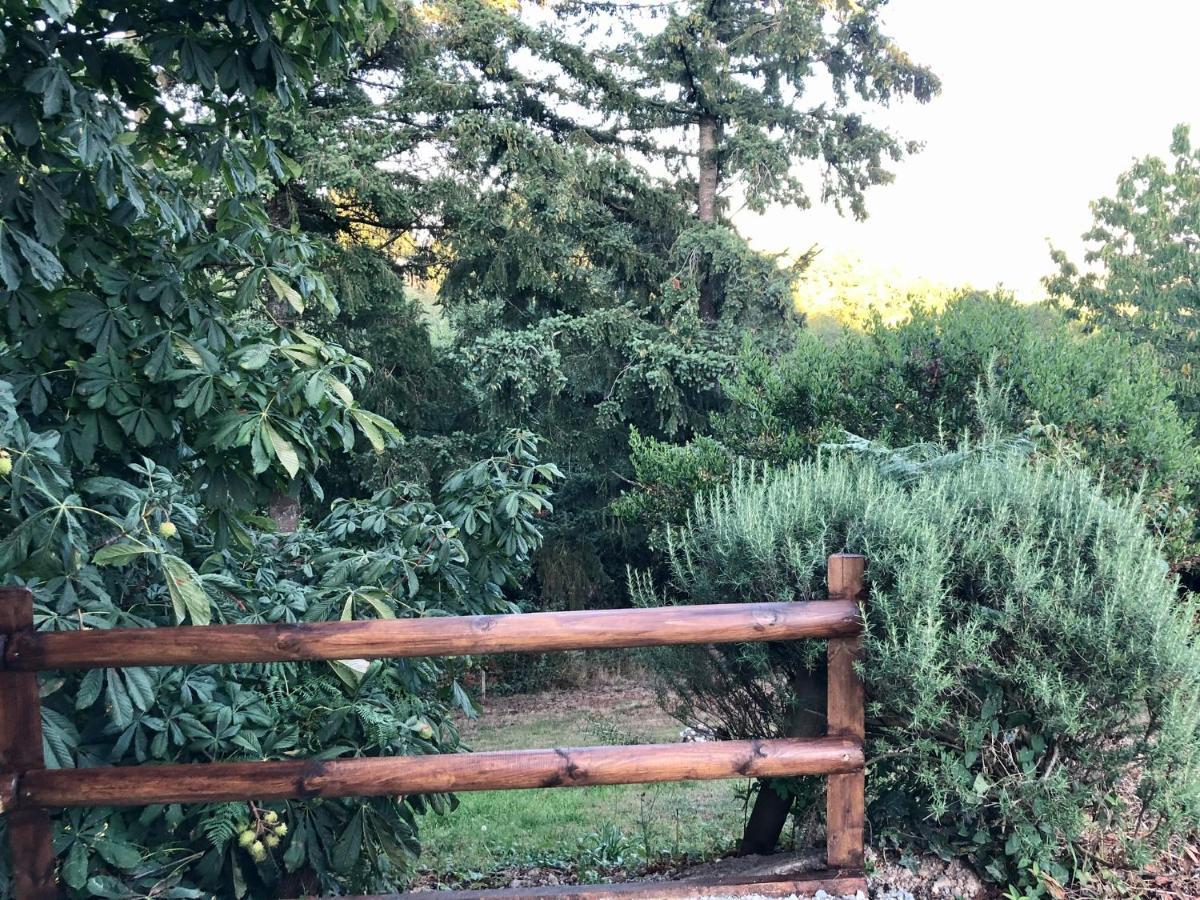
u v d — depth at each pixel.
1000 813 3.21
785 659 3.67
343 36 3.83
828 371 8.02
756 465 8.20
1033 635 3.11
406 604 4.21
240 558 4.39
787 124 17.17
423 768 2.93
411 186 15.18
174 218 3.63
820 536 3.47
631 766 2.97
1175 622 3.06
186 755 3.39
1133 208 17.83
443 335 17.69
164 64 3.34
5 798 2.80
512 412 14.66
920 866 3.25
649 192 16.73
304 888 3.64
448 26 15.93
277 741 3.53
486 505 4.43
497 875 4.80
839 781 3.09
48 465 2.91
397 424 15.33
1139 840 3.08
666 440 15.63
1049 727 3.07
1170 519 6.00
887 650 2.98
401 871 3.92
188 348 3.34
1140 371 6.99
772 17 16.58
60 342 3.41
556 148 15.16
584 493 16.67
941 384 7.21
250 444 3.36
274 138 4.25
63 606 3.01
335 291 13.62
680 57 16.55
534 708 13.87
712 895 3.04
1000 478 3.56
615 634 2.91
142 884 3.11
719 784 6.79
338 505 4.87
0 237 3.00
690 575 4.07
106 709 3.06
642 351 14.67
